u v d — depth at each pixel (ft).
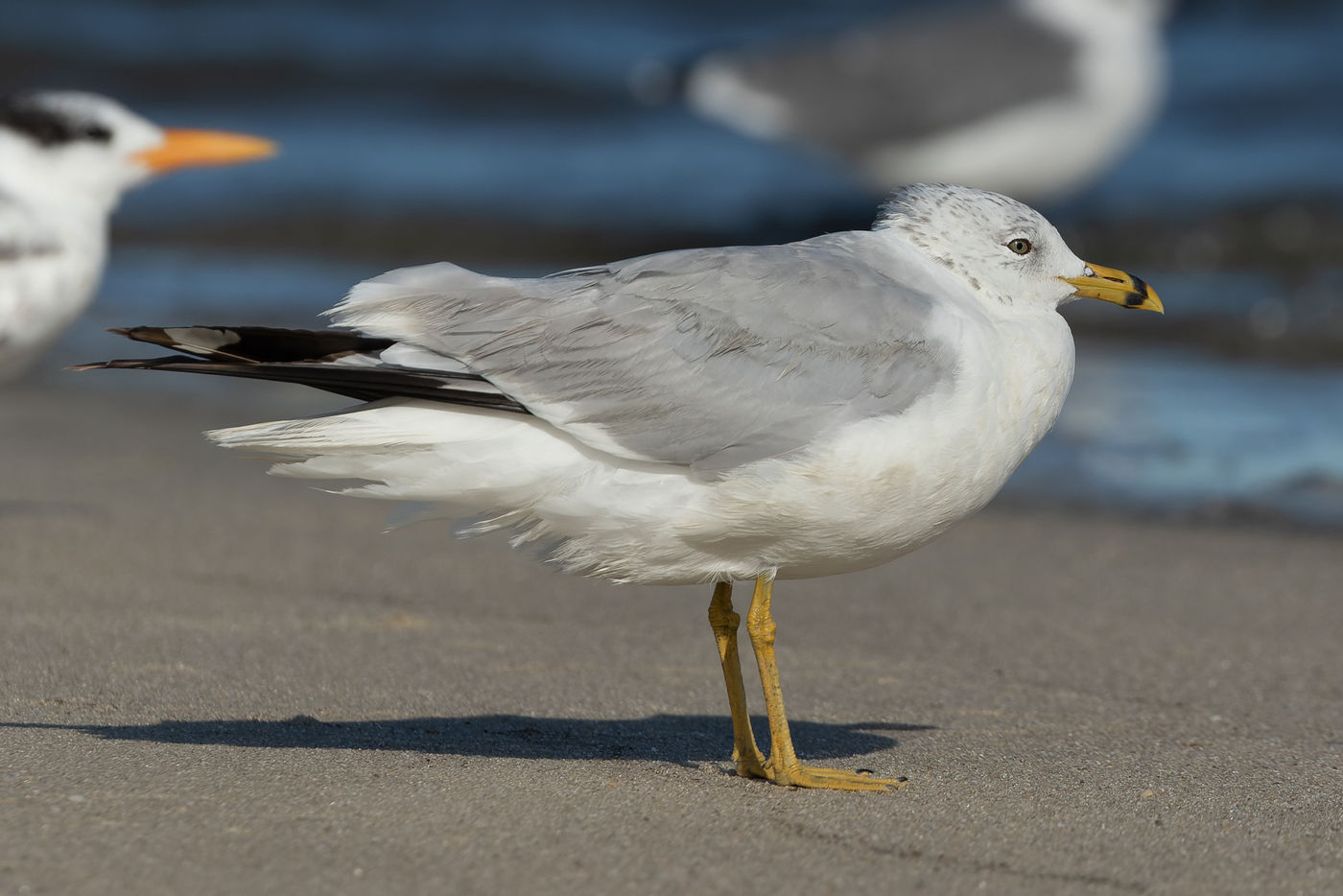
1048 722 32.01
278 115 122.01
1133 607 40.98
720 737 30.27
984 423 26.55
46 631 35.06
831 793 26.43
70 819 23.06
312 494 50.37
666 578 27.58
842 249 28.37
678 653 36.06
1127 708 33.24
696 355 26.21
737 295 26.63
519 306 26.35
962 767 28.58
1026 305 28.94
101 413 61.87
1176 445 57.21
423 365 25.79
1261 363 68.49
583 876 21.97
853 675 35.22
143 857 21.80
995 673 35.63
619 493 25.81
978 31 79.71
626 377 26.02
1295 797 26.94
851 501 26.03
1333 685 35.24
